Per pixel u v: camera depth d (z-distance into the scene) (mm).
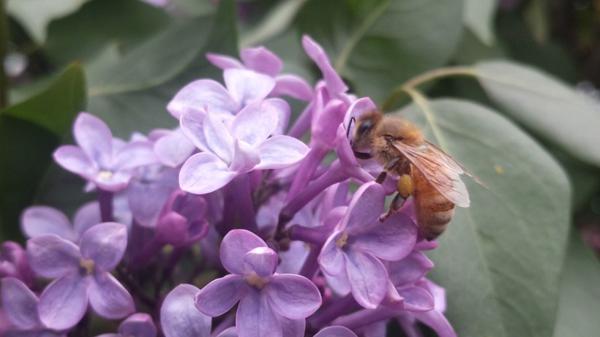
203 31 102
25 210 90
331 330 67
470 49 127
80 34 127
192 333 67
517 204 85
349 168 69
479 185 87
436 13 108
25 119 92
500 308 78
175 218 73
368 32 109
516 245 82
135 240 79
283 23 122
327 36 111
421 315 71
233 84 74
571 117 103
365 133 74
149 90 103
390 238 67
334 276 66
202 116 69
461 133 93
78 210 90
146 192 80
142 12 128
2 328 73
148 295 81
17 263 77
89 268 70
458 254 80
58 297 69
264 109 70
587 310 91
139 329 69
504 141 90
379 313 70
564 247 82
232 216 73
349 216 65
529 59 149
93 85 104
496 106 121
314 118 72
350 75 109
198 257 86
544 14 150
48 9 128
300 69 110
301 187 73
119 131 102
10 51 138
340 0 110
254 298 64
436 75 105
